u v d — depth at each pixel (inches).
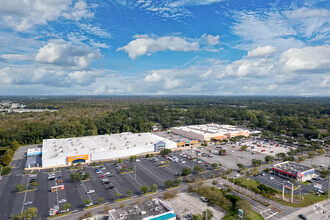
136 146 6333.7
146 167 5201.8
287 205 3462.1
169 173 4815.5
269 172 4867.1
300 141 7524.6
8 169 4749.0
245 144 7573.8
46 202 3548.2
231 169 5078.7
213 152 6520.7
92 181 4377.5
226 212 3272.6
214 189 3868.1
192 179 4480.8
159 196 3754.9
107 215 3129.9
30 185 4050.2
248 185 4151.1
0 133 7421.3
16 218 2878.9
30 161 5605.3
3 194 3823.8
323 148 6948.8
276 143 7746.1
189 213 3203.7
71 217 3115.2
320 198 3708.2
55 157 5300.2
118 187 4104.3
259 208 3376.0
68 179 4485.7
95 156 5693.9
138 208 2982.3
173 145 6983.3
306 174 4522.6
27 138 7524.6
